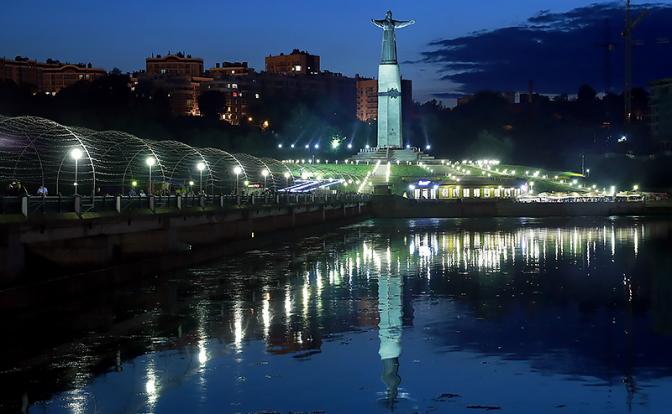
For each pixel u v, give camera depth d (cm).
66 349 4200
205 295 6053
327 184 18725
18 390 3472
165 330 4697
